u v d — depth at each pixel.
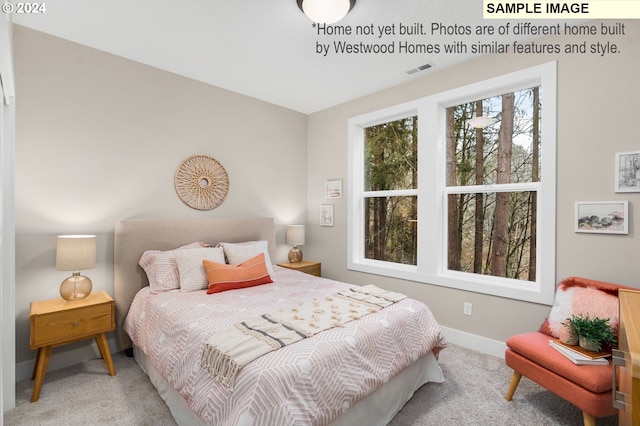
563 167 2.34
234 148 3.63
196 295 2.45
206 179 3.39
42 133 2.41
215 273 2.60
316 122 4.29
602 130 2.18
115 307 2.67
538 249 2.58
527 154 2.68
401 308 2.16
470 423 1.84
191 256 2.72
